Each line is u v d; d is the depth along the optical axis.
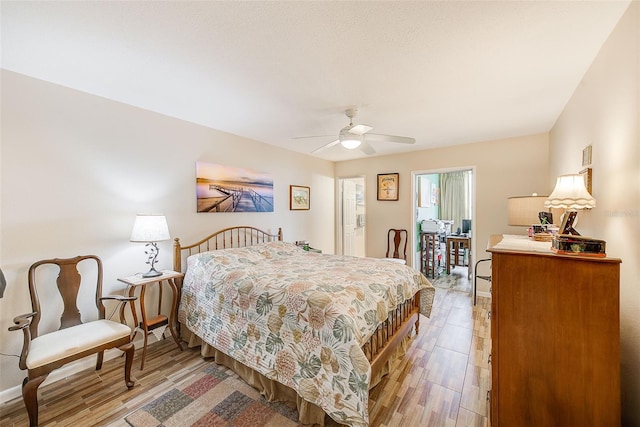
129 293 2.41
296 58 1.79
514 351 1.36
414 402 1.86
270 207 4.09
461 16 1.39
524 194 3.72
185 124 3.04
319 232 5.16
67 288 2.13
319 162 5.16
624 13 1.37
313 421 1.69
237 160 3.62
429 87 2.22
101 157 2.41
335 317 1.66
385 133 3.55
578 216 2.16
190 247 2.99
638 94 1.25
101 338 1.91
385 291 2.12
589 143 1.92
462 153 4.18
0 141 1.92
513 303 1.36
